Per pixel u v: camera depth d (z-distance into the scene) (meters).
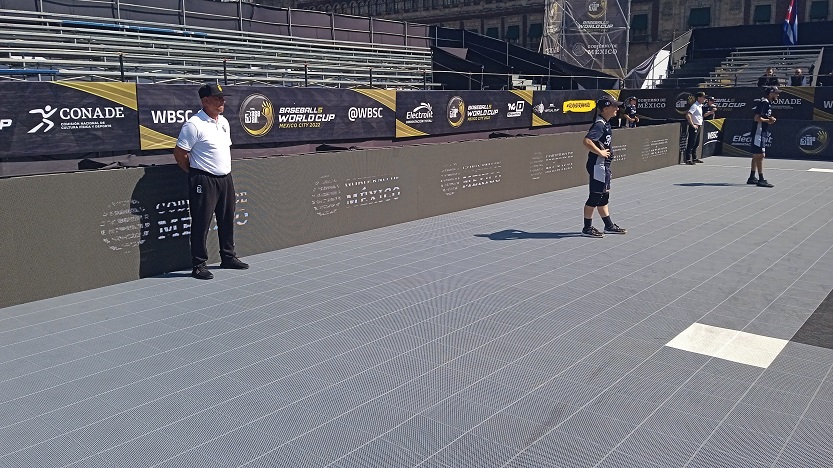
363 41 25.88
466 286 6.96
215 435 3.90
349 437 3.87
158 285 7.14
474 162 11.87
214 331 5.67
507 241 9.18
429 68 25.25
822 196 13.00
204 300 6.56
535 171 13.44
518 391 4.45
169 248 7.66
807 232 9.67
